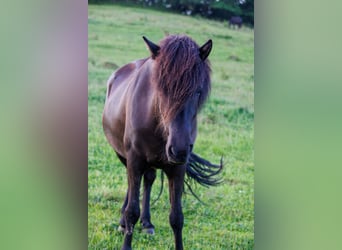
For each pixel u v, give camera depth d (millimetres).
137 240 6340
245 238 7121
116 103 5918
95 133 7414
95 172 7199
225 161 7867
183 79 4566
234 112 8070
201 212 7199
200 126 7973
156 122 4973
